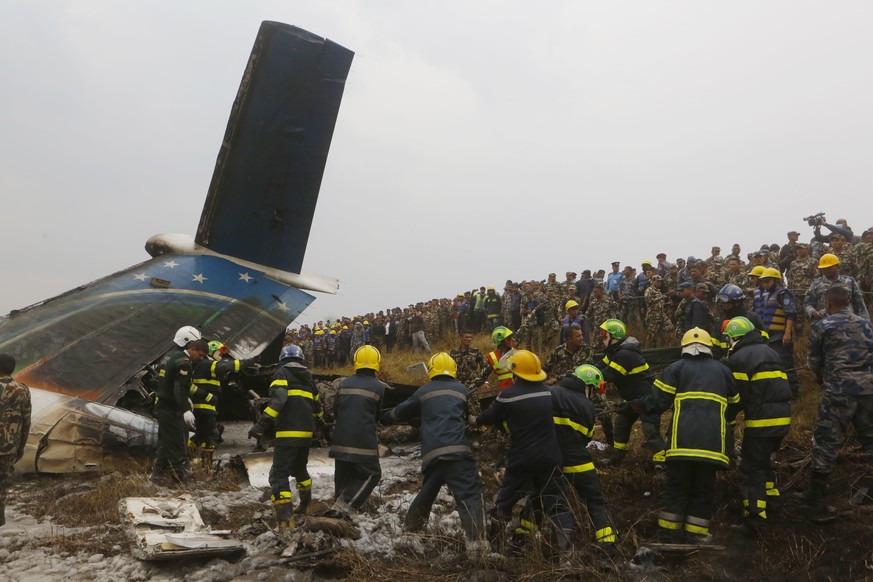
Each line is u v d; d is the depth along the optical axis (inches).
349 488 226.4
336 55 538.3
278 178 531.8
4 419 210.8
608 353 269.7
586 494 205.6
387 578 184.2
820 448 219.9
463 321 844.6
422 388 219.0
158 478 296.7
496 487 273.7
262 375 449.7
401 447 396.2
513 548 202.7
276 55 516.1
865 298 424.5
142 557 197.8
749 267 545.3
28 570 198.8
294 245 545.0
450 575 185.6
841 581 182.2
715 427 198.7
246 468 302.7
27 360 353.1
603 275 646.5
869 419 216.5
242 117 513.0
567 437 207.6
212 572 191.0
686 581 185.9
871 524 207.5
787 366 325.1
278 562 192.7
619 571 185.2
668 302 542.9
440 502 258.1
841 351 220.1
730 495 235.8
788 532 209.5
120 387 361.4
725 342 266.4
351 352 979.3
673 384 209.8
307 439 227.0
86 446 317.7
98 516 249.3
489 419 210.2
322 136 543.8
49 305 404.8
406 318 918.4
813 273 438.0
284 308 494.3
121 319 411.2
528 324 621.6
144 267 471.2
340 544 203.6
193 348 333.4
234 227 520.4
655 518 230.1
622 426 278.5
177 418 301.6
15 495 287.3
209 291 473.1
